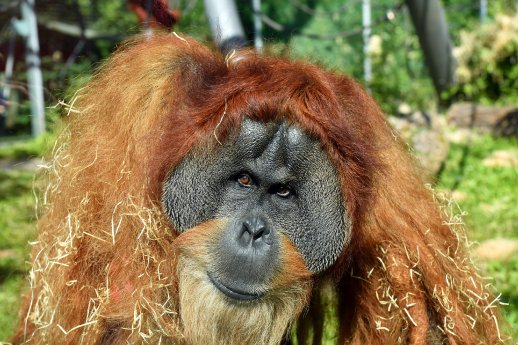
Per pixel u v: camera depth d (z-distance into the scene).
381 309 3.55
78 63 11.99
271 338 3.30
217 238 3.17
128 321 3.22
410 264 3.48
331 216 3.26
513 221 7.64
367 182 3.31
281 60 3.45
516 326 4.65
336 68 3.75
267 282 3.15
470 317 3.52
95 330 3.25
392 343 3.49
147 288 3.18
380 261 3.49
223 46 4.02
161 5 4.44
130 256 3.21
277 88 3.13
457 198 8.56
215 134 3.12
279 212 3.23
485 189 9.08
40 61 10.59
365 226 3.47
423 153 9.60
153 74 3.38
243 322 3.21
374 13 16.78
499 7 17.30
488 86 14.27
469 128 12.37
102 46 13.16
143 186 3.25
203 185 3.21
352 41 16.56
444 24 10.92
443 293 3.46
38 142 11.74
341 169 3.22
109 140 3.34
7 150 11.83
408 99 14.65
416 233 3.51
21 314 3.82
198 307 3.20
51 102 5.02
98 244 3.26
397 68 15.68
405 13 15.58
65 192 3.42
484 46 14.50
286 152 3.14
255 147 3.12
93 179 3.32
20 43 11.79
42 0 13.41
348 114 3.37
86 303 3.29
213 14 4.71
